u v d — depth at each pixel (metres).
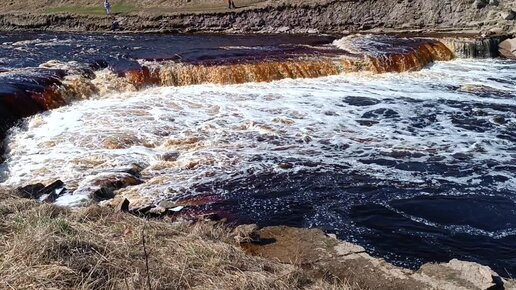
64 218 5.86
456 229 8.09
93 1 37.00
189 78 16.39
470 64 20.52
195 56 18.42
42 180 9.73
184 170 10.25
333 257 6.38
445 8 26.27
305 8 28.36
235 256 5.42
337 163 10.68
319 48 20.59
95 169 10.16
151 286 4.38
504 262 7.20
